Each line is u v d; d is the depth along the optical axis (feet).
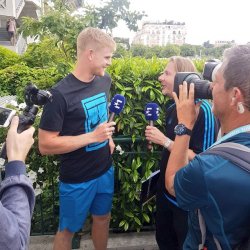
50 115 6.79
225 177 3.52
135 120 9.20
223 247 3.84
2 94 26.37
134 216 9.96
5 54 38.01
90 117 7.32
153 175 7.95
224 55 3.97
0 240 3.14
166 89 7.74
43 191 9.63
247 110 3.75
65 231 7.87
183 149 4.88
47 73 13.50
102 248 8.83
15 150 3.97
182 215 7.03
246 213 3.56
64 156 7.48
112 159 9.16
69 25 14.73
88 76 7.16
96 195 8.09
